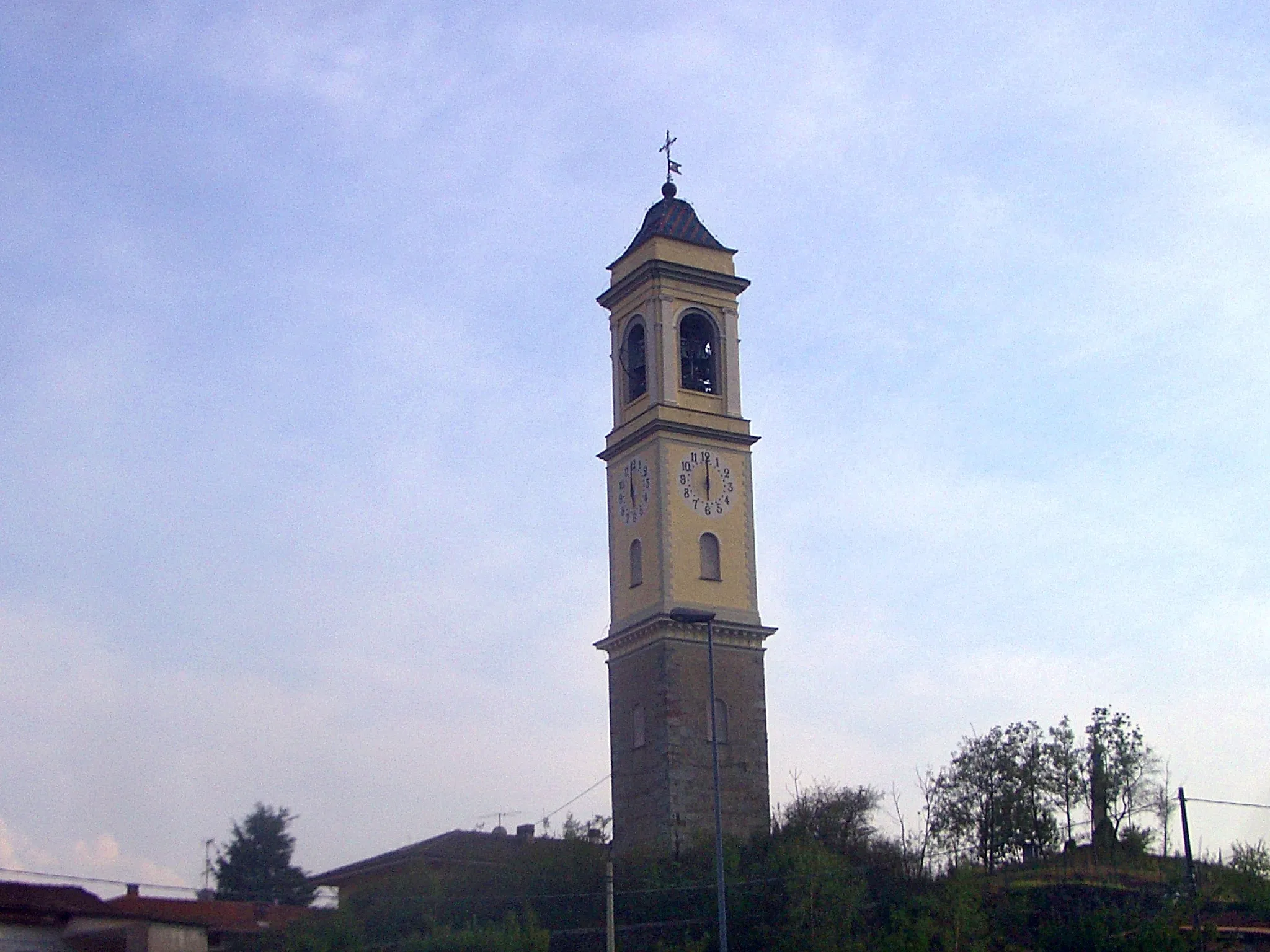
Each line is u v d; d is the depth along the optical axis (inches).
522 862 4151.1
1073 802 4598.9
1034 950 3654.0
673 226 4712.1
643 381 4672.7
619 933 3865.7
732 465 4584.2
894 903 3818.9
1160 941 3486.7
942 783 4584.2
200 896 3986.2
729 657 4421.8
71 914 2486.5
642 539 4515.3
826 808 4266.7
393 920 3973.9
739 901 3799.2
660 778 4276.6
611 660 4552.2
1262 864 4087.1
